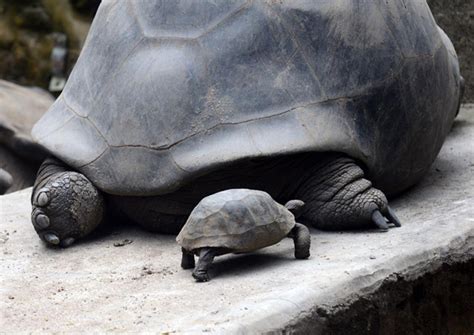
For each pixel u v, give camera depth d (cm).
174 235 1016
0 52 2392
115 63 1010
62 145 1010
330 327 785
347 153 973
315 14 991
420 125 1055
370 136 995
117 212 1040
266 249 934
